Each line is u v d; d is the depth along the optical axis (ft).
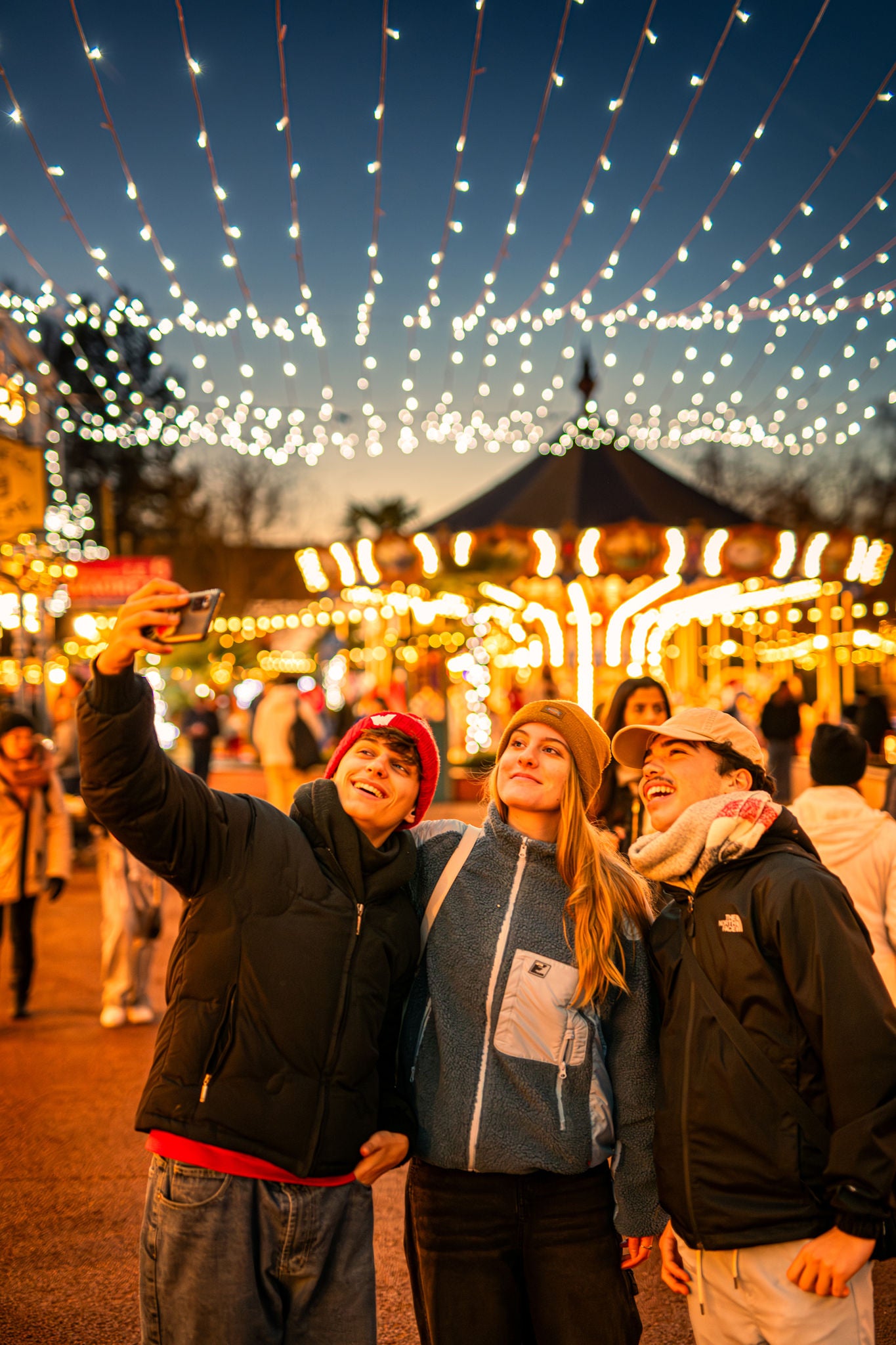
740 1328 7.07
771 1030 7.06
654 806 8.47
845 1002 6.76
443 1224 7.66
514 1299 7.57
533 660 66.39
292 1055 6.95
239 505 132.57
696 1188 7.07
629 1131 7.76
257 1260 6.88
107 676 6.70
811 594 60.70
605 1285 7.50
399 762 7.61
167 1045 7.04
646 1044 7.87
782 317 34.55
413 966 7.70
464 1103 7.57
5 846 21.12
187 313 32.35
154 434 46.55
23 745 21.30
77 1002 22.68
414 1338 10.34
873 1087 6.64
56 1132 15.40
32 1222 12.59
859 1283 6.91
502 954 7.77
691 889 7.57
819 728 13.30
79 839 41.98
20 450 37.88
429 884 8.09
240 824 7.28
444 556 53.52
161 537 130.93
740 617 87.40
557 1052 7.64
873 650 92.07
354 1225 7.28
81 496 100.42
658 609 62.08
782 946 6.98
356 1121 7.15
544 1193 7.61
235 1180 6.77
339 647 83.25
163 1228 6.81
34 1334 10.18
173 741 65.16
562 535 53.16
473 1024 7.76
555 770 8.07
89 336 112.27
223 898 7.10
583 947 7.70
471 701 63.10
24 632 44.98
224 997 6.97
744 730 8.29
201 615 6.66
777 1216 6.86
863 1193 6.50
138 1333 10.23
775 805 7.59
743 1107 6.99
